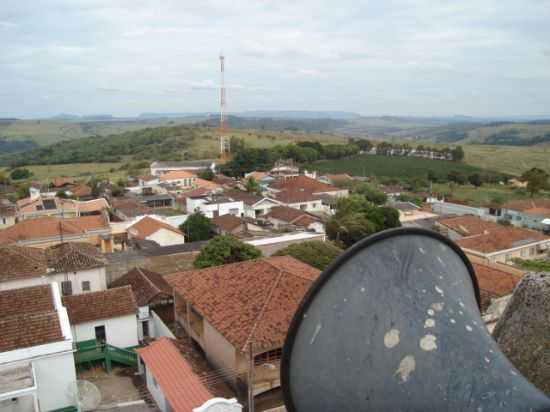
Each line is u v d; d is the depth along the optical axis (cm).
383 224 4484
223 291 1922
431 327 350
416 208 5809
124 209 5344
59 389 1630
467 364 340
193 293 1966
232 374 1659
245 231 4562
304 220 4962
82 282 2612
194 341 2000
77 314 2062
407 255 372
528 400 317
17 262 2469
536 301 598
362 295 343
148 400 1759
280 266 2031
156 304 2414
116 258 3438
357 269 346
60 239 3891
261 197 6009
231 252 3008
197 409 1340
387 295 350
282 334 1620
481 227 4181
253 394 1595
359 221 4303
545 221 4619
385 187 7544
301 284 1883
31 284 2436
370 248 356
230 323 1694
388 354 336
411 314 351
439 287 375
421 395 328
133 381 1912
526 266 3238
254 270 2014
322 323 332
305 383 336
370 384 332
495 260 3312
